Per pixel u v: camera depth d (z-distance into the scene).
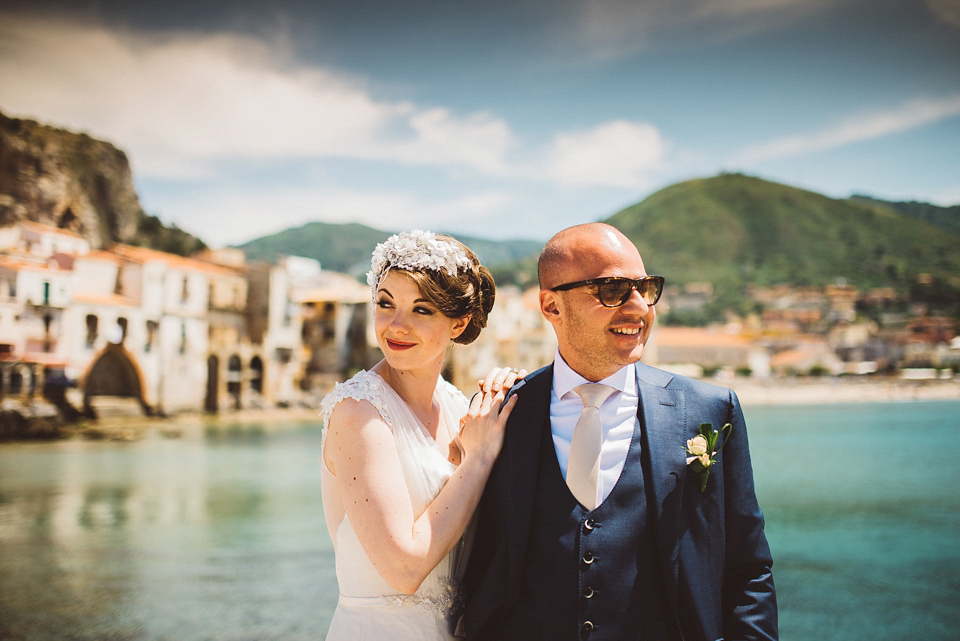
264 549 20.33
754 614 2.93
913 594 16.19
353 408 3.07
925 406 119.56
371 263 3.39
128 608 14.55
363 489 2.96
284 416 77.75
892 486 35.44
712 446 2.95
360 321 87.69
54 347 63.16
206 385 76.19
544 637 2.85
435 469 3.27
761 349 153.75
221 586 16.25
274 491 32.62
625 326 2.94
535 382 3.30
